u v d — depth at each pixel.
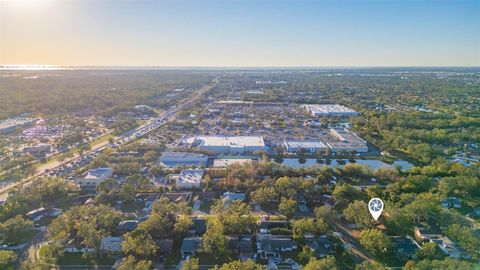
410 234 139.62
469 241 125.19
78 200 175.62
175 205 155.00
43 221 153.75
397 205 156.12
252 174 198.38
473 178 181.12
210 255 126.75
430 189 179.12
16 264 122.56
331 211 149.25
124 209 167.00
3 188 195.50
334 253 127.75
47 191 174.88
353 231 143.62
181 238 136.12
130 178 190.50
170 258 125.31
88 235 127.31
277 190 175.00
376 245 126.38
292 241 133.75
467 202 170.62
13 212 152.62
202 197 177.88
